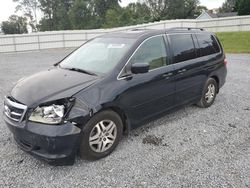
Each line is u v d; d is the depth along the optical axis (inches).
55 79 146.6
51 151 122.3
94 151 137.3
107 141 142.9
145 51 164.4
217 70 224.4
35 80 149.1
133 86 150.6
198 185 119.3
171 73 175.5
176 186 118.7
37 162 138.2
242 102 241.1
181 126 185.2
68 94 129.0
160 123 190.1
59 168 132.7
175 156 144.3
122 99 144.8
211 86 224.1
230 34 855.7
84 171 130.3
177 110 193.9
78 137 126.6
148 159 141.3
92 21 2605.8
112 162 138.3
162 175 127.0
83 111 127.7
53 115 122.4
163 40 178.1
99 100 133.6
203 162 138.1
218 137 168.2
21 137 128.3
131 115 153.7
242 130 179.2
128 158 142.2
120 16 2267.5
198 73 201.8
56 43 829.2
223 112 214.4
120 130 149.0
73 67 166.7
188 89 195.5
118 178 124.7
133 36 171.0
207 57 213.3
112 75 145.5
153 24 880.3
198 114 209.2
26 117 126.1
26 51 786.8
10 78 369.4
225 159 141.1
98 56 167.9
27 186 118.9
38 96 130.0
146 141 161.3
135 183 121.0
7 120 136.3
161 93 170.7
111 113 141.4
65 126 122.5
